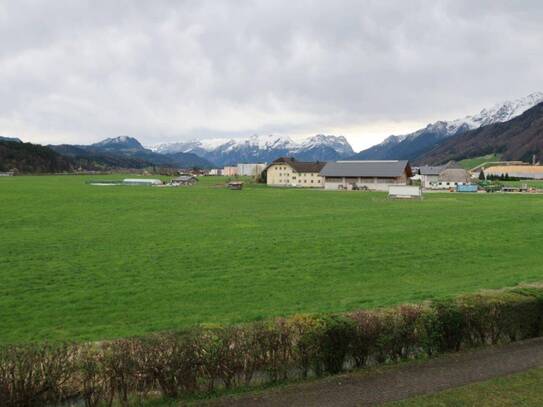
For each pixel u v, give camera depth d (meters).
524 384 12.93
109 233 45.53
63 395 11.35
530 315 15.84
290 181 177.50
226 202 83.25
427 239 41.84
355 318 13.89
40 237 42.84
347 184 151.62
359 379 13.15
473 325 15.10
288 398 12.20
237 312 21.70
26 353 11.45
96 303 23.39
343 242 40.34
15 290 25.66
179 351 12.09
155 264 32.09
